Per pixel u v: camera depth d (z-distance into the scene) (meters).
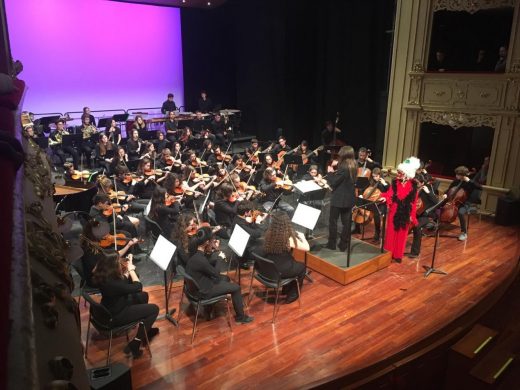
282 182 8.97
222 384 4.26
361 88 13.30
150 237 7.71
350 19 13.05
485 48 10.62
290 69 14.89
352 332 5.09
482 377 4.35
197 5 14.99
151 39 15.02
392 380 4.54
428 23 9.46
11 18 12.45
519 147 8.61
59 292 1.73
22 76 12.91
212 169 9.96
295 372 4.42
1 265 0.93
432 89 9.65
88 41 13.82
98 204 6.69
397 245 6.82
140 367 4.49
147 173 8.96
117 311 4.39
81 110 14.15
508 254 7.20
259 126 16.14
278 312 5.49
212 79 16.66
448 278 6.38
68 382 1.14
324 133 12.58
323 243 7.14
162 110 14.76
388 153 10.59
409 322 5.28
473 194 8.52
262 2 14.88
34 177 2.67
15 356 0.80
